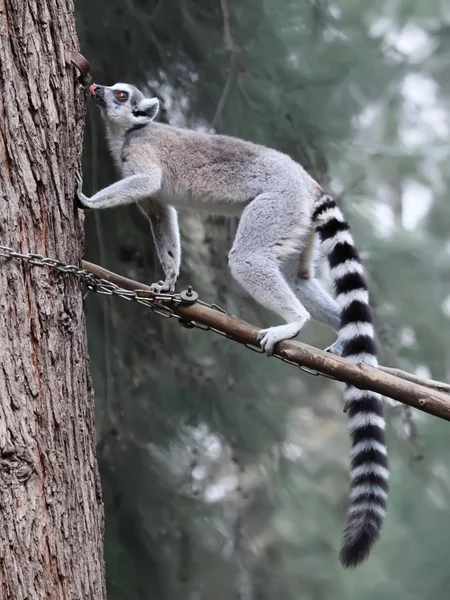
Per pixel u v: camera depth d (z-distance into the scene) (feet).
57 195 21.13
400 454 45.83
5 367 19.69
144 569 39.40
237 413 42.57
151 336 42.24
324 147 44.80
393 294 47.96
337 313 30.81
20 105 20.67
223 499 50.24
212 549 44.11
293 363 25.89
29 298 20.29
